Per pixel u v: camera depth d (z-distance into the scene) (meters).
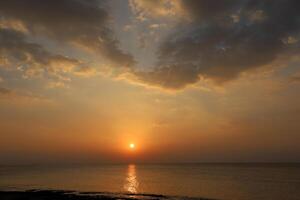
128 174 122.56
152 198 49.00
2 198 45.59
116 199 46.38
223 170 153.00
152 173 131.00
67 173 130.75
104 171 156.00
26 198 45.53
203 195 53.81
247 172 127.50
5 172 143.00
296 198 50.84
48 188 65.56
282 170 143.75
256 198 51.00
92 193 54.28
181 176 104.62
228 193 56.34
